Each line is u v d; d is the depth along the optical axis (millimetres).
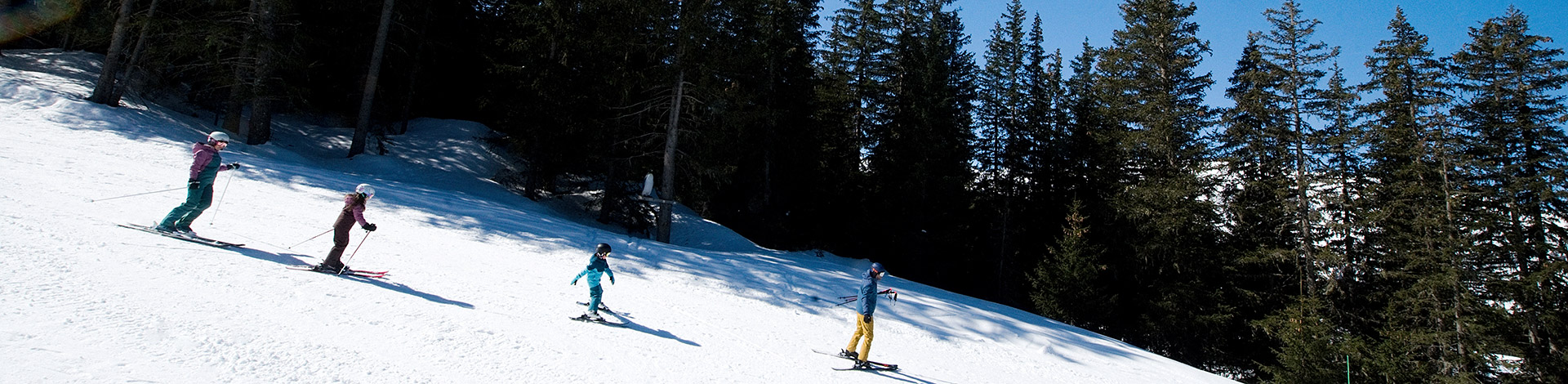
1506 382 20328
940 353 10805
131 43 23047
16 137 14742
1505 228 21703
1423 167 22828
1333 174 24594
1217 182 26797
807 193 30875
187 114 23500
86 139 16328
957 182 31188
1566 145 24359
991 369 10211
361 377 4844
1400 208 23453
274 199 13844
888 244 31094
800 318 11820
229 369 4473
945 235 31484
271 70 22781
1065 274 25328
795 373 7742
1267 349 25281
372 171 22719
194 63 22734
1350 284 24125
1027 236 32906
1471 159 22250
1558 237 22453
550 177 24125
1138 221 27234
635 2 21234
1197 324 24734
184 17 21625
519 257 12672
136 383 3908
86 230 8305
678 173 23906
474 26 32469
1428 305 21625
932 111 31188
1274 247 25609
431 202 16719
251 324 5625
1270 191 25703
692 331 9242
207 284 6785
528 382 5434
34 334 4410
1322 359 19531
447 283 9469
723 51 21641
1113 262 28188
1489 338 20156
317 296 7074
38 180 11328
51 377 3750
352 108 29906
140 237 8477
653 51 21984
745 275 14398
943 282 31969
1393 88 24812
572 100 22562
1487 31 26547
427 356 5656
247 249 9164
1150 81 28219
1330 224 24078
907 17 33438
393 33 27984
